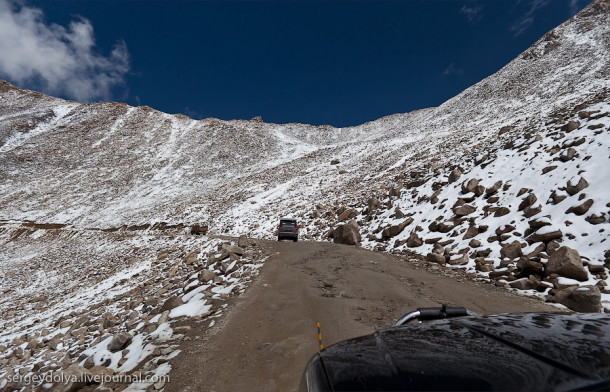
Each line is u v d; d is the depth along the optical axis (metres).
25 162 87.31
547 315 1.50
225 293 7.49
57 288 21.67
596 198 8.26
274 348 4.36
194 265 13.02
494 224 10.52
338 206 25.62
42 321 12.68
